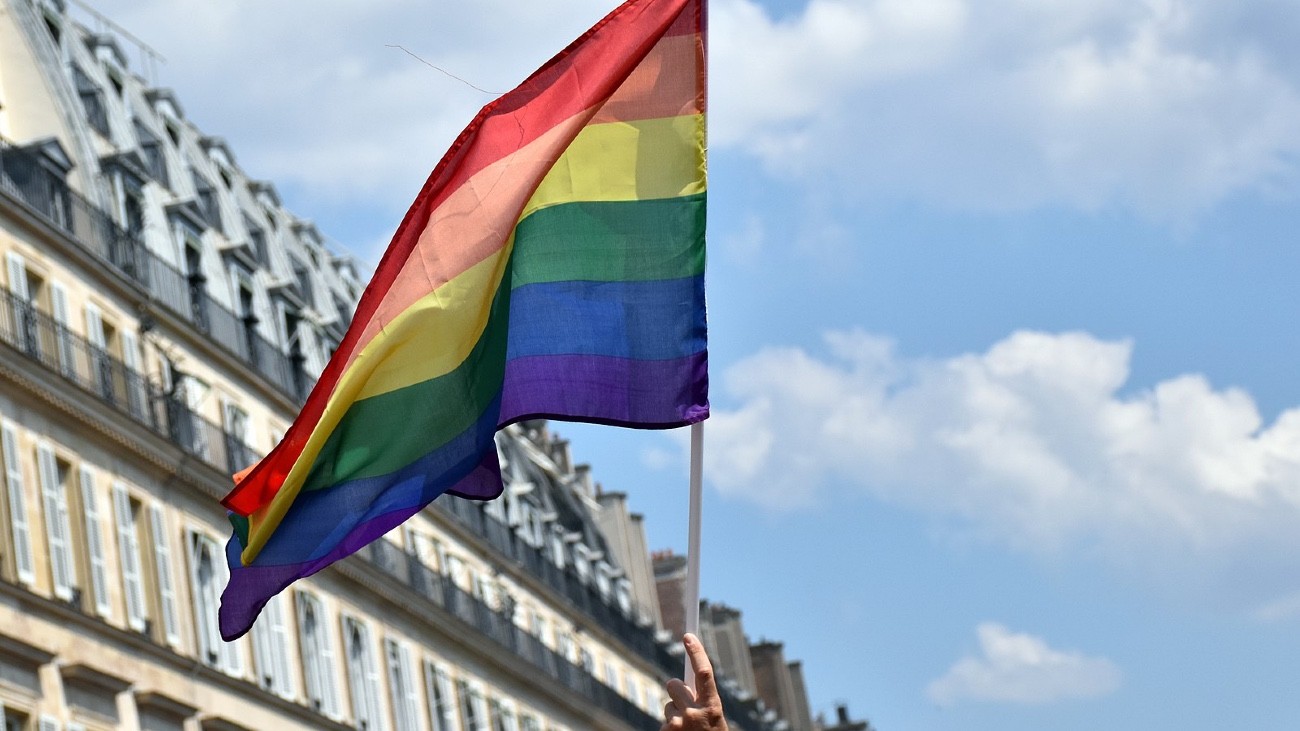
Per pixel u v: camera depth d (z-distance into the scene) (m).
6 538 46.31
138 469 53.16
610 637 96.06
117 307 54.72
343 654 64.00
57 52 57.41
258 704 57.25
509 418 17.47
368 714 64.69
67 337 50.72
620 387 17.55
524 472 94.31
